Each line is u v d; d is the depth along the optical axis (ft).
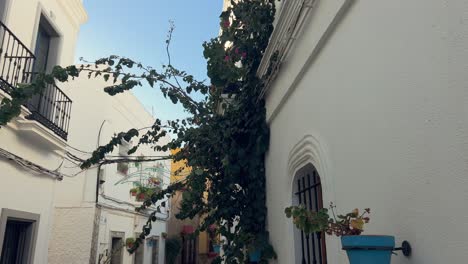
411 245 5.19
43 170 21.62
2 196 18.15
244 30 15.23
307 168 10.63
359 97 6.95
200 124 15.38
